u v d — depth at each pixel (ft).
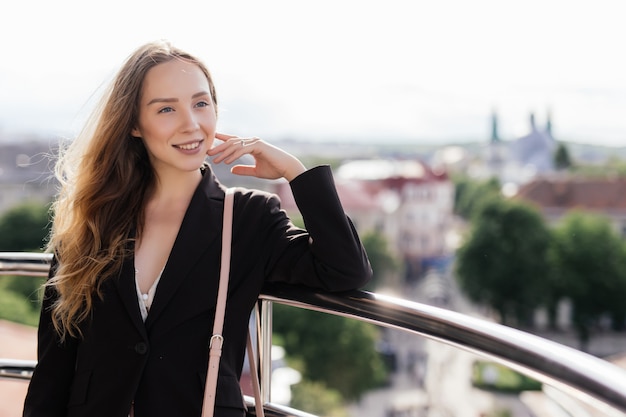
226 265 4.10
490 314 185.26
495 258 184.65
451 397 154.71
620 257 181.47
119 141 4.41
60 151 4.63
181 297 4.07
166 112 4.29
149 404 3.97
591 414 3.76
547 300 181.88
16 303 64.90
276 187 140.97
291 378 127.03
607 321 180.04
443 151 364.17
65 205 4.54
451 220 249.34
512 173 294.66
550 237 184.44
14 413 11.53
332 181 4.07
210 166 4.51
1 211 157.38
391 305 3.51
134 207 4.44
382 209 240.94
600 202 203.72
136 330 4.04
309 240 4.12
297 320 144.87
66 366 4.42
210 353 3.91
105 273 4.18
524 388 153.69
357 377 143.64
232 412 3.95
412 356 167.12
